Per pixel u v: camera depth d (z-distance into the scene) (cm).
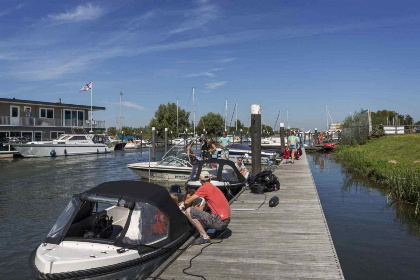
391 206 1263
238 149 2448
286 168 2019
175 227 635
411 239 895
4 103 4044
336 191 1594
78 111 4850
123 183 636
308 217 873
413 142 2764
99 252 520
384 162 2067
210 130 8850
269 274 522
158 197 613
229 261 577
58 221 584
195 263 570
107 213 653
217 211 661
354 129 4006
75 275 481
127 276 527
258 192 1201
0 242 947
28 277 738
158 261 577
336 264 559
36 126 4203
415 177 1340
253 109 1548
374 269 716
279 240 688
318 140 5631
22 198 1547
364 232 960
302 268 544
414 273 695
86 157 3916
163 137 7769
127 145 5872
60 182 2019
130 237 550
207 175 672
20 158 3659
